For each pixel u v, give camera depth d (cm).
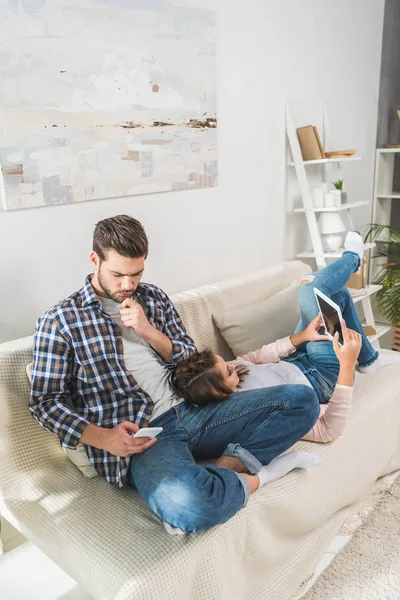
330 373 192
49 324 153
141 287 179
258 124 268
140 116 209
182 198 236
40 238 187
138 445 146
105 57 193
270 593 155
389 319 339
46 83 177
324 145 308
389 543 176
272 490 152
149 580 121
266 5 258
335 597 155
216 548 134
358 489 189
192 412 163
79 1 182
